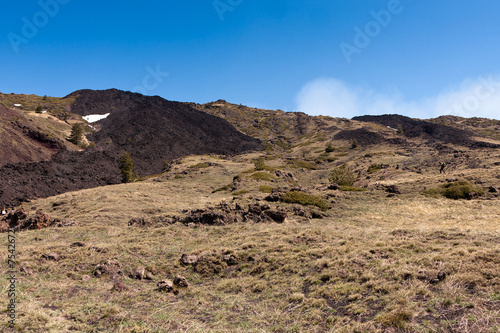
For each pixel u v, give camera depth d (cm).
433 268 941
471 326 627
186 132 16500
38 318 716
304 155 13662
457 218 2497
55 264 1242
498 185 3556
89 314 795
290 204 2994
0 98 15938
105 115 16112
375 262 1095
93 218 2873
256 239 1666
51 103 16450
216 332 736
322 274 1059
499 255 945
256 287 1065
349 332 686
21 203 5447
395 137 13388
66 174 8200
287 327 754
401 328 664
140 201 4125
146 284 1147
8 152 8200
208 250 1470
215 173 8094
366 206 3212
